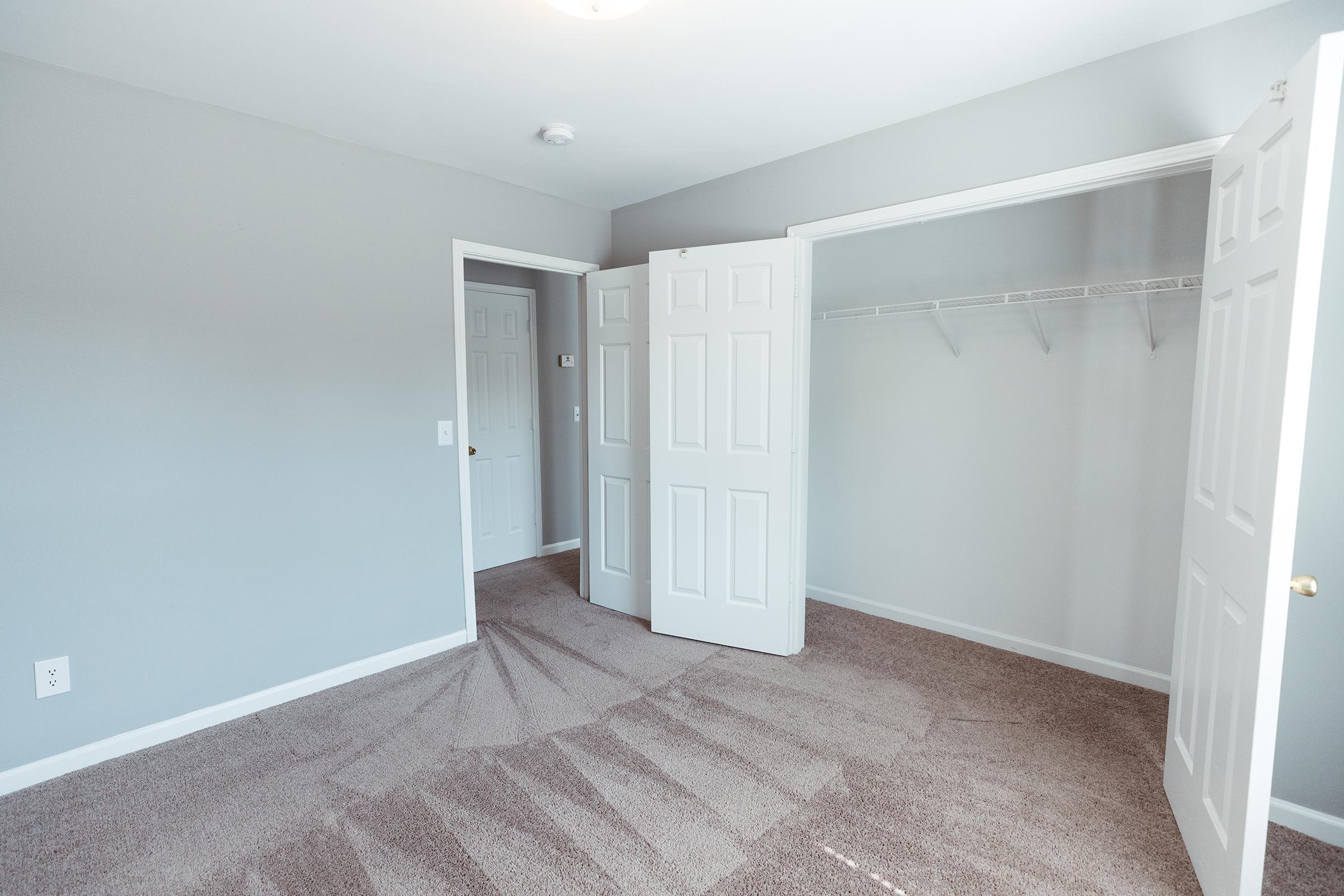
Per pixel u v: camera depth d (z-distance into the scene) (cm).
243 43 188
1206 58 185
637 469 344
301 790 203
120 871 169
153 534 225
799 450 294
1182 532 252
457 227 302
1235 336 154
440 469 304
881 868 168
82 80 204
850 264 343
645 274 329
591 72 208
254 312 243
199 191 229
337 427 268
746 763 215
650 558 336
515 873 167
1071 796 196
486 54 195
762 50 195
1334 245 164
